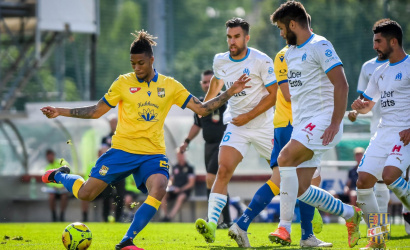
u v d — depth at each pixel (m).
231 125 20.56
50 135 45.12
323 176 38.00
